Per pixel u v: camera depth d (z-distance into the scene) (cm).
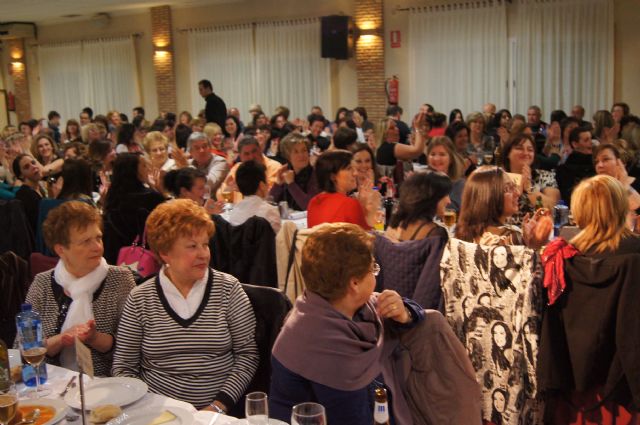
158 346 239
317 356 192
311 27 1318
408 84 1231
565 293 269
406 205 312
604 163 449
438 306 298
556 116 935
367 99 1269
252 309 250
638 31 1029
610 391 264
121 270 270
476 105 1161
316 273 193
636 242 271
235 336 246
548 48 1085
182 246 236
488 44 1136
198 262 238
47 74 1797
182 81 1538
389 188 536
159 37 1533
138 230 427
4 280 292
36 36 1809
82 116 1396
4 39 1862
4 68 1947
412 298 302
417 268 300
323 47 1262
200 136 634
